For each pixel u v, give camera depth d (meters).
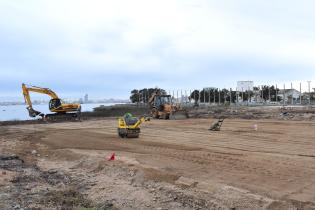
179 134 24.22
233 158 14.52
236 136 22.23
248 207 8.83
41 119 42.47
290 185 10.30
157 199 9.89
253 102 77.00
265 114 39.91
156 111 41.81
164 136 23.34
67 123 38.72
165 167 13.02
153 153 16.38
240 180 10.97
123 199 10.05
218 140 20.62
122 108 65.94
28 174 13.15
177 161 14.14
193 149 17.41
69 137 24.39
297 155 15.07
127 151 17.31
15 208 9.12
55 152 18.03
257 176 11.40
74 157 16.45
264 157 14.62
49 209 9.07
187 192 10.23
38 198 10.05
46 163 15.85
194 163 13.68
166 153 16.23
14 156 16.77
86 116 52.25
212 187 10.32
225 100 77.81
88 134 26.06
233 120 34.97
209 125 30.56
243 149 17.14
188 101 79.12
